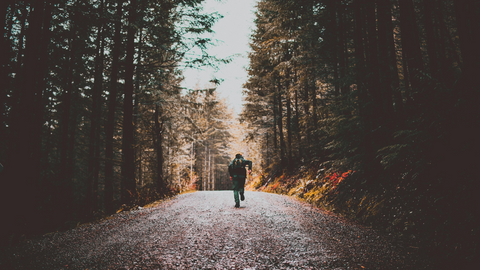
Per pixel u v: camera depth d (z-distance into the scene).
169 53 11.38
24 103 6.24
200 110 15.84
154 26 10.51
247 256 3.62
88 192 11.44
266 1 12.72
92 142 12.29
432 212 4.38
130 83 11.54
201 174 45.47
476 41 4.65
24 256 3.74
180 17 10.84
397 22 11.49
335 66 11.60
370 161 7.45
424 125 5.21
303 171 16.03
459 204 3.96
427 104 5.13
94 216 7.77
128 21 10.16
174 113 16.30
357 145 8.38
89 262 3.48
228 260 3.48
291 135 21.50
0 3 6.13
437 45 9.58
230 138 43.56
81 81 13.27
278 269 3.14
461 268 3.01
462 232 3.57
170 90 15.76
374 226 5.37
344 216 6.67
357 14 9.00
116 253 3.83
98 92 12.88
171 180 18.97
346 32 11.98
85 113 13.03
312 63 11.99
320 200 9.39
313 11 10.86
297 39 11.84
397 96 7.90
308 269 3.12
